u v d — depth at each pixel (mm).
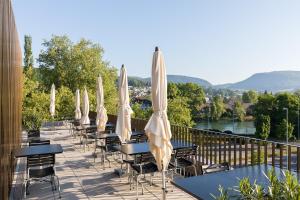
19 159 9148
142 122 10742
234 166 6352
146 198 5254
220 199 2705
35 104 20125
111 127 10383
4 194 4938
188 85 71812
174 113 39688
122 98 6789
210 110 79062
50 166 5801
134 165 5516
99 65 29750
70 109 23844
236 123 83000
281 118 54250
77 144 11234
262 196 2520
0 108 4754
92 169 7375
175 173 6793
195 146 5910
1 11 5074
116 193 5547
